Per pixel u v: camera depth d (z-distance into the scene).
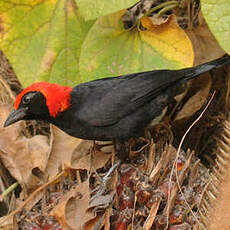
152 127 9.70
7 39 9.42
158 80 9.05
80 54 9.45
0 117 9.92
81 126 9.02
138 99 9.05
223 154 7.24
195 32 9.97
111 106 8.96
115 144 9.27
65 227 7.82
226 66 9.99
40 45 9.59
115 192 7.99
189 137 10.20
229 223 6.50
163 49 9.22
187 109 9.81
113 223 7.80
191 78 9.26
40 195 8.65
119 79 9.22
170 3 10.02
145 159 8.59
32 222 8.18
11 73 10.97
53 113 8.90
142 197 7.76
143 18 9.18
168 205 7.60
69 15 9.52
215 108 10.12
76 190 8.12
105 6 8.25
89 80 9.40
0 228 8.55
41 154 9.36
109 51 9.40
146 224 7.48
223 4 8.13
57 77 9.75
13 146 9.52
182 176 7.96
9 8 9.27
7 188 9.76
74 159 8.80
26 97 8.84
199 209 7.56
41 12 9.45
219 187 6.74
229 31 8.14
